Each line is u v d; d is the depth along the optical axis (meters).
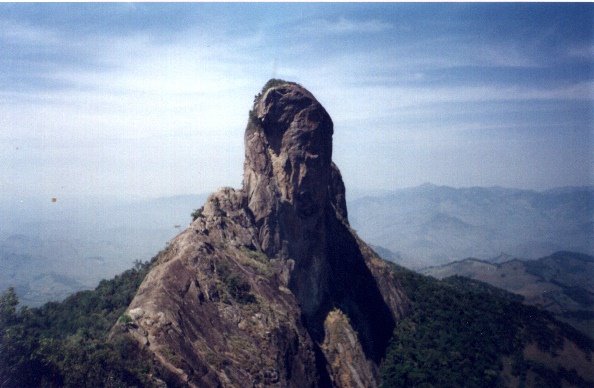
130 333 46.75
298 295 74.31
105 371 43.44
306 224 76.81
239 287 59.59
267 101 77.12
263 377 52.16
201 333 51.38
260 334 56.31
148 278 55.31
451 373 81.62
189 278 55.78
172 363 45.22
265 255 70.56
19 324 56.25
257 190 73.50
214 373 47.69
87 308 68.06
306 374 59.38
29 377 42.72
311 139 76.62
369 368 76.94
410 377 78.94
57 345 45.72
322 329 76.12
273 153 76.31
